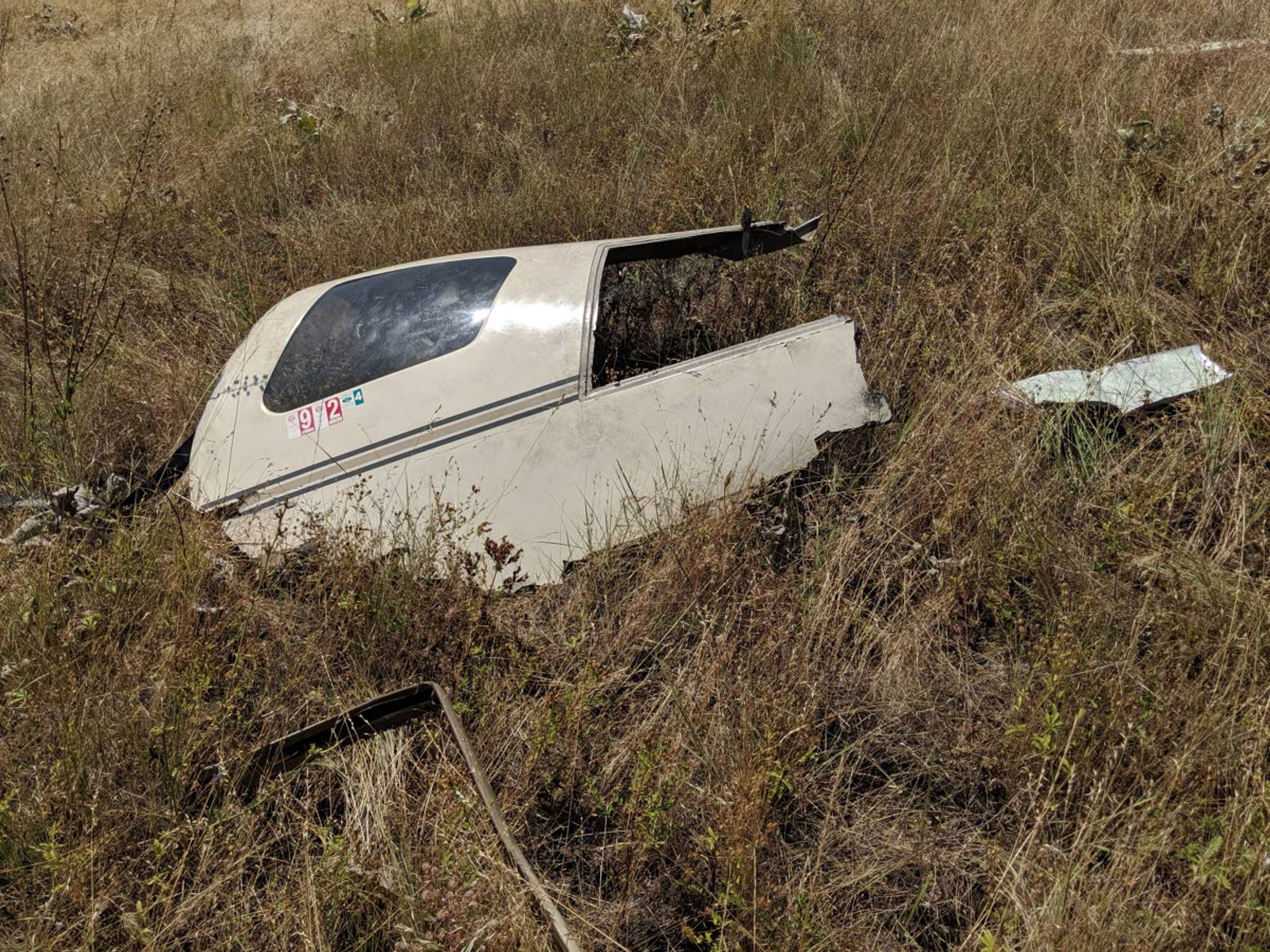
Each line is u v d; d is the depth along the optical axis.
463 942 2.33
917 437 3.73
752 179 6.04
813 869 2.59
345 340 3.83
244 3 12.90
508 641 3.27
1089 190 5.15
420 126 7.68
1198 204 4.89
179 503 3.81
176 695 2.99
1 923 2.58
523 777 2.83
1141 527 3.24
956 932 2.50
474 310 3.71
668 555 3.31
